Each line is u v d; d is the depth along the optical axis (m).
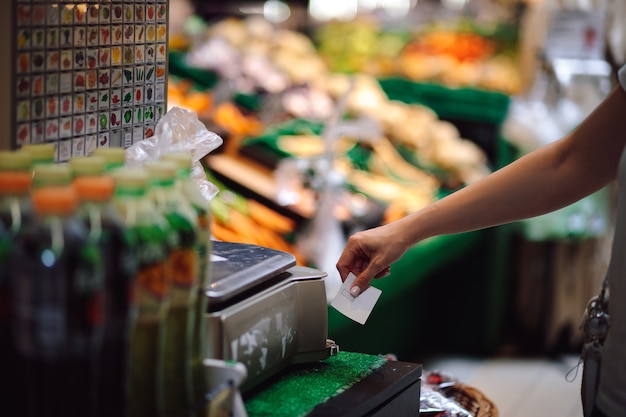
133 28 1.90
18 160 1.26
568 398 4.62
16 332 1.14
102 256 1.17
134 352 1.30
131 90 1.92
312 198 4.17
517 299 5.37
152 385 1.32
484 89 5.41
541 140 5.10
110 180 1.21
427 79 5.62
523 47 5.52
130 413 1.31
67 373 1.12
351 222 4.16
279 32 5.68
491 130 5.30
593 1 5.28
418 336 5.22
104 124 1.84
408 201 4.56
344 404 1.62
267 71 5.03
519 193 1.97
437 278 5.30
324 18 6.25
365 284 1.93
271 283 1.73
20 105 1.61
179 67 4.91
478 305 5.26
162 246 1.29
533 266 5.30
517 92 5.49
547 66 5.32
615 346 1.64
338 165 4.57
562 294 5.27
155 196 1.34
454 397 2.46
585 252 5.28
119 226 1.19
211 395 1.38
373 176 4.72
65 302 1.10
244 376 1.43
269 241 3.85
